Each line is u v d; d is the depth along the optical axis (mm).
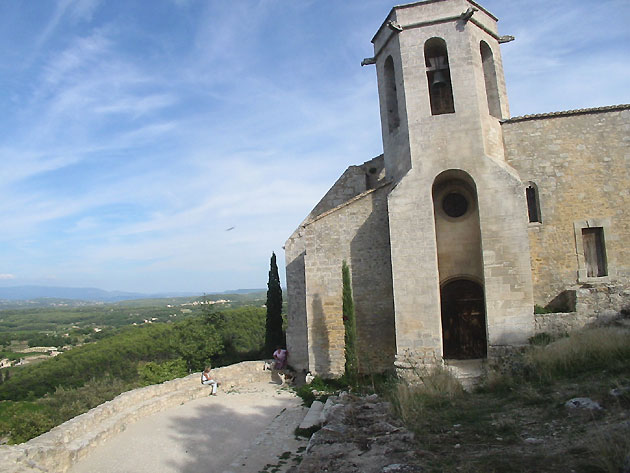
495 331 14820
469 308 17797
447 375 11570
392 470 5715
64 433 11102
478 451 6230
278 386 19547
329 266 18422
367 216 18281
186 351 27094
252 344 35781
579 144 17109
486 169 15727
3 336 97125
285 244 22859
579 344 10617
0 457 9016
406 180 16188
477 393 10234
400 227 15953
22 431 19719
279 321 26484
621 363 9047
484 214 15484
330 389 16609
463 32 16781
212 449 11625
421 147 16375
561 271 16641
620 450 5109
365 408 9508
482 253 15320
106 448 11898
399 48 17312
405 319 15508
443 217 17453
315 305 18375
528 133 17406
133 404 14992
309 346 18250
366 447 6832
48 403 25422
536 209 17141
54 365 33000
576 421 6867
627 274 16219
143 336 37062
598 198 16766
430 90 19391
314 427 12406
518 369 10930
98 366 32938
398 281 15734
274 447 11305
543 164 17203
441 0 16984
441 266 17234
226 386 19250
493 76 17844
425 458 6094
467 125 16188
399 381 13688
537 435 6578
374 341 17719
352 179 22359
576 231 16719
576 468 5156
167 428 13539
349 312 16922
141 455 11320
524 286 14812
